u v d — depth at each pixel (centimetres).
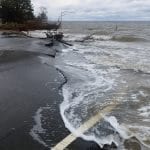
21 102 845
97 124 720
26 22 5488
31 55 1741
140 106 902
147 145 611
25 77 1162
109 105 902
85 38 4009
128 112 838
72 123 714
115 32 6450
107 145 600
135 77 1375
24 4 5984
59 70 1383
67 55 2134
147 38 4372
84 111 823
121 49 2725
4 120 698
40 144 580
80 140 612
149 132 681
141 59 1994
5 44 2377
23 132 634
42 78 1172
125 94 1046
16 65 1388
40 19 6209
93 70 1527
